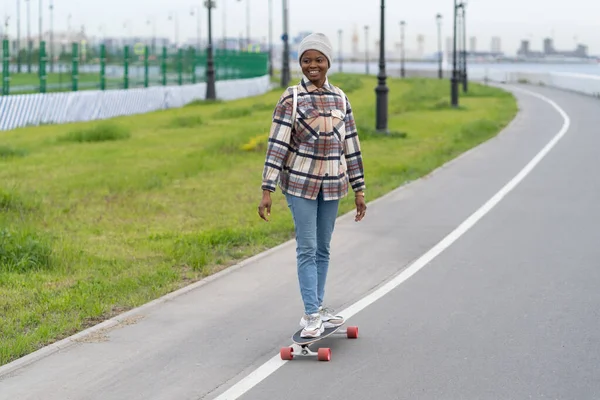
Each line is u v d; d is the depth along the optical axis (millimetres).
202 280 11781
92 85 55969
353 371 8047
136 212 18250
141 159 28094
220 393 7535
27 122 42688
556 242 14000
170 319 9906
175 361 8414
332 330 8820
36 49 66125
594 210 16984
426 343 8867
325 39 8656
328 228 8961
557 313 9914
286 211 18234
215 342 9016
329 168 8672
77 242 15031
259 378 7887
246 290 11219
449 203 18297
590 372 7949
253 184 22359
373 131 35281
